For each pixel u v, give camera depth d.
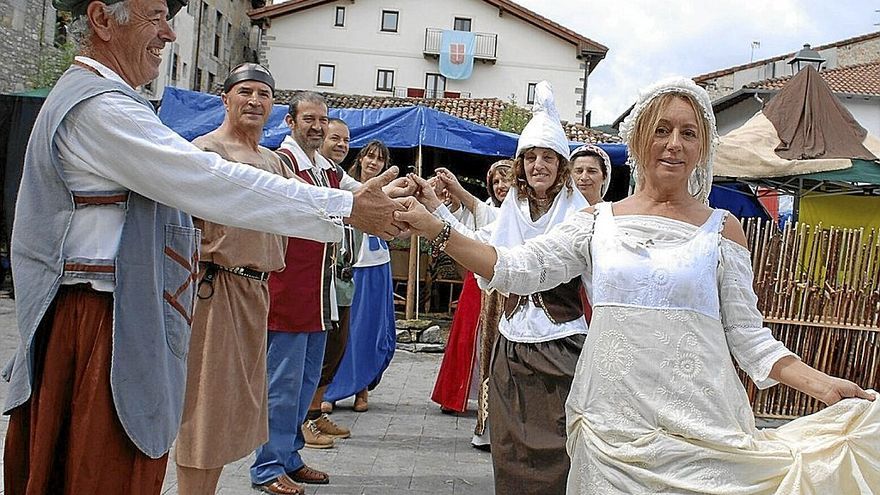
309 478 4.70
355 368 6.53
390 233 2.53
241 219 2.32
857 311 7.12
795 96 8.82
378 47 41.16
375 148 6.07
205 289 3.33
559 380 3.56
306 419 5.55
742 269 2.46
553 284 2.64
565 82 41.22
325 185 4.67
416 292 11.63
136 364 2.22
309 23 40.91
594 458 2.42
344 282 5.30
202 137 3.62
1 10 17.48
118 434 2.23
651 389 2.35
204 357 3.31
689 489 2.27
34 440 2.21
